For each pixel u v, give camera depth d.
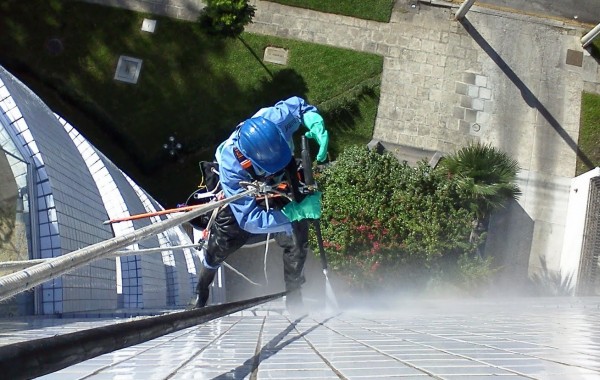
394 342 3.48
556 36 18.58
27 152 8.59
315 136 7.09
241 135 6.46
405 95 18.00
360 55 18.09
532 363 2.31
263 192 6.57
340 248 14.77
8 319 7.14
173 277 12.31
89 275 8.92
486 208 15.59
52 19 17.59
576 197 17.41
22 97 9.59
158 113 17.31
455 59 18.31
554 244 17.84
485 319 6.24
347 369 2.24
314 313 9.33
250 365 2.50
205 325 5.78
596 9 18.67
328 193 15.27
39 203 8.39
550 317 6.82
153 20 17.81
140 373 2.28
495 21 18.56
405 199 14.98
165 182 17.16
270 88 17.67
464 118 18.09
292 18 18.17
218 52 17.77
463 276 15.22
